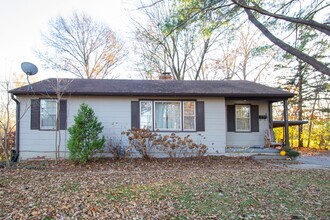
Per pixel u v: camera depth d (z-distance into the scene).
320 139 18.61
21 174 7.48
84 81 12.63
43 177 7.11
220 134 11.60
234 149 11.61
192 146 10.72
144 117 11.41
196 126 11.54
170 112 11.56
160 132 11.37
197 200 5.00
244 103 13.02
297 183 6.36
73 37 25.45
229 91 11.46
